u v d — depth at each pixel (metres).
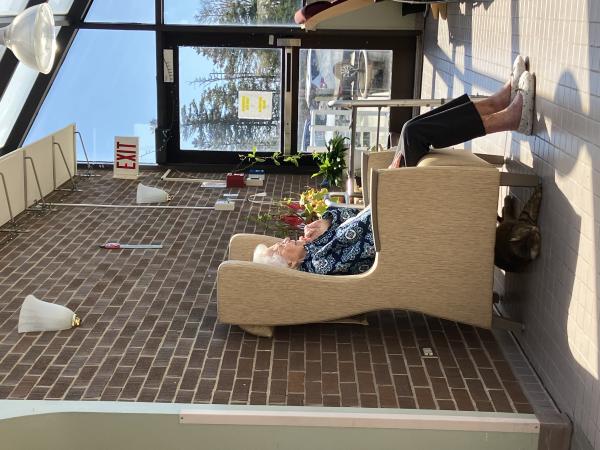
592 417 1.89
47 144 4.33
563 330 2.11
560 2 2.18
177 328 2.56
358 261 2.56
